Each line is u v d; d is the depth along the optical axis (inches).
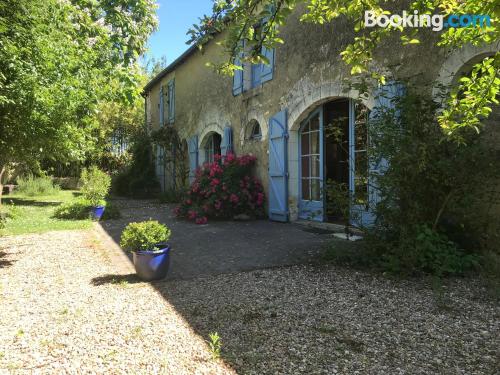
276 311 128.1
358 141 239.1
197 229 294.0
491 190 164.7
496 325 112.9
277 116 312.5
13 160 288.5
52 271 187.5
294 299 138.7
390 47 212.8
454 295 137.7
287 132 305.7
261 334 111.3
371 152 169.9
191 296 145.9
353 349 101.0
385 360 94.9
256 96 351.9
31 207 455.8
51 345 107.4
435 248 157.2
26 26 184.9
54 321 124.7
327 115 297.7
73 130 239.5
